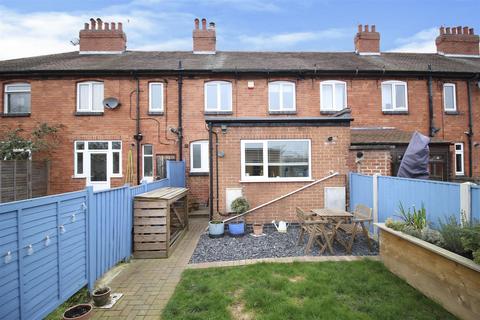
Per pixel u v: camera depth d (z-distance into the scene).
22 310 2.67
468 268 2.86
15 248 2.61
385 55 14.52
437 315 3.06
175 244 5.94
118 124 11.35
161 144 11.40
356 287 3.71
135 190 5.64
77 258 3.63
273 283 3.82
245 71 11.35
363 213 5.55
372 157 7.61
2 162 8.80
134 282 4.19
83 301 3.69
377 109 11.85
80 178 11.20
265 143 7.60
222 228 6.70
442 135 11.94
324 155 7.62
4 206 2.48
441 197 4.11
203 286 3.83
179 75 11.41
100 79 11.39
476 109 12.16
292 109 11.75
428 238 3.57
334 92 11.87
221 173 7.53
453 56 14.66
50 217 3.12
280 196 7.54
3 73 11.20
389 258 4.30
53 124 11.23
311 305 3.27
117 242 4.76
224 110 11.59
